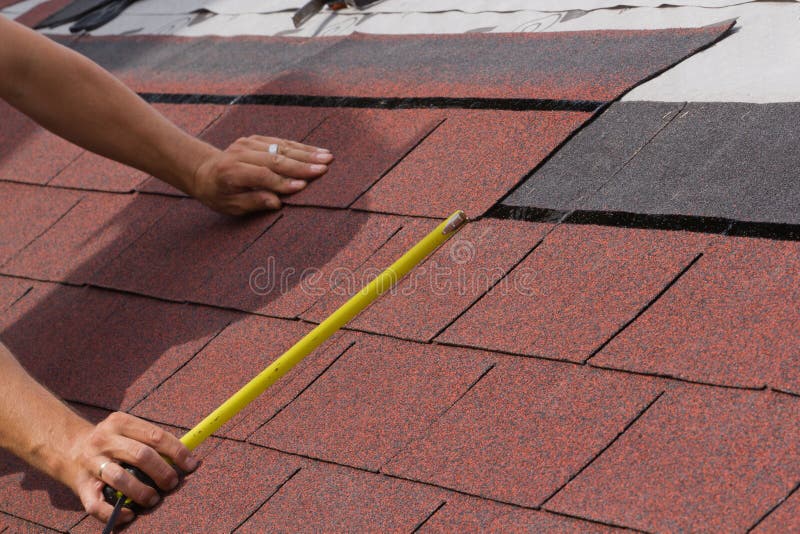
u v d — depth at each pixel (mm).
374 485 2184
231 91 4043
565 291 2400
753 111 2723
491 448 2133
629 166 2707
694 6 3412
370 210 2982
